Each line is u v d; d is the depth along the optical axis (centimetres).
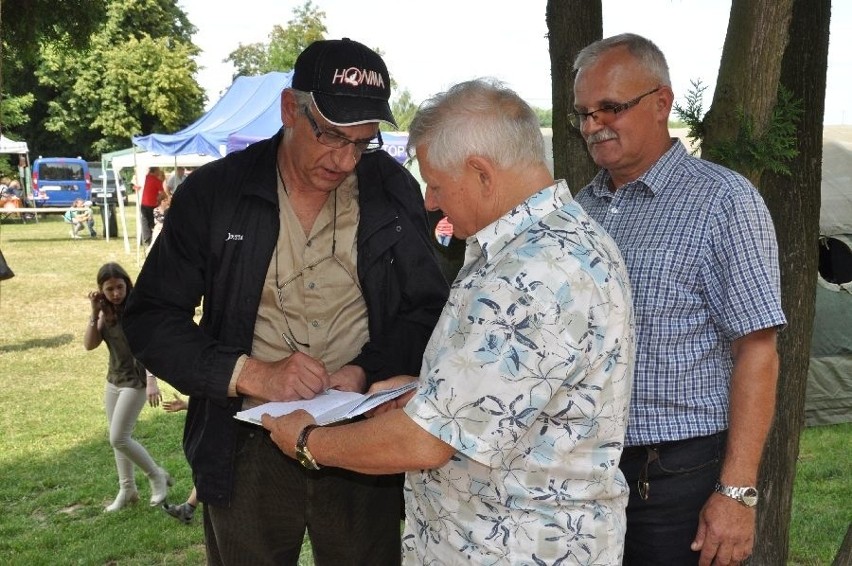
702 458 209
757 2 219
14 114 3712
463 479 162
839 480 553
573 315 149
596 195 235
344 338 241
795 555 436
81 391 838
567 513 159
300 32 3052
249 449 233
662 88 216
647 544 215
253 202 230
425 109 164
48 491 565
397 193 242
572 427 156
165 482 528
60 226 2761
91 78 3862
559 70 300
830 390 678
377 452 159
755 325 199
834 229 653
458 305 157
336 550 250
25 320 1217
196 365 223
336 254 237
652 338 209
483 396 148
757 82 223
